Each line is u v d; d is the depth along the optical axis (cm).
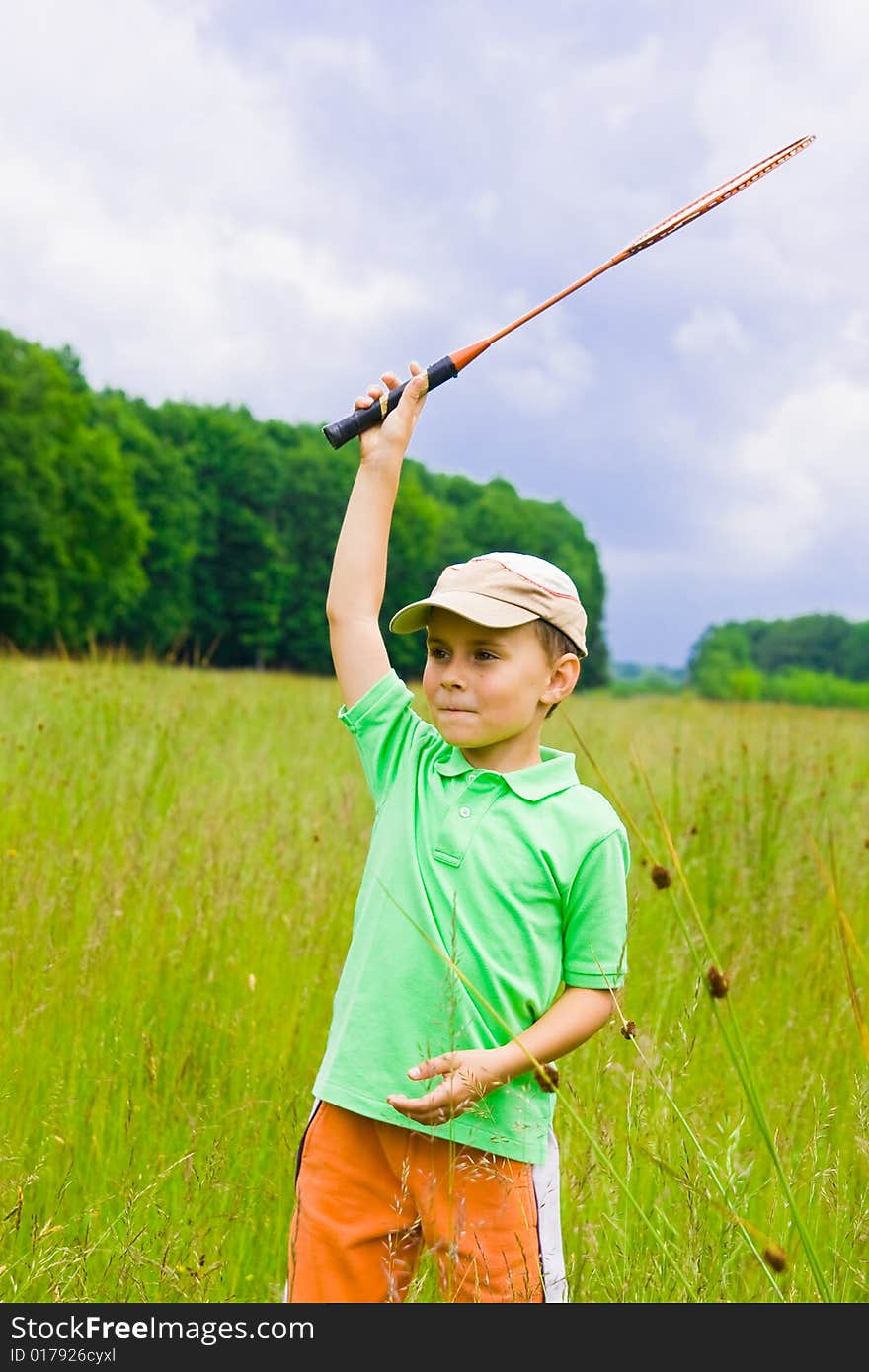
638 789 627
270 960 346
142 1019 303
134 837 427
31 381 4900
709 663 9650
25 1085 263
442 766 209
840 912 181
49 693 785
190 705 795
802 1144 251
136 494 6288
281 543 7069
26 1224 224
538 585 201
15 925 337
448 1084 179
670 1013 315
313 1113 201
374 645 224
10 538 4531
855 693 7206
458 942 193
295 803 542
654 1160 186
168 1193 244
